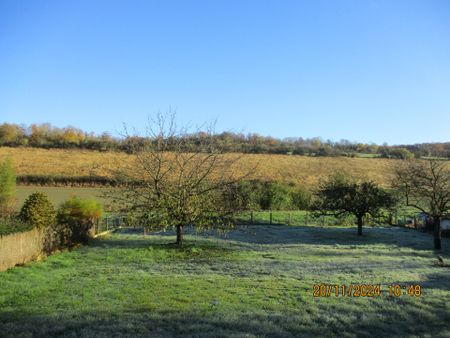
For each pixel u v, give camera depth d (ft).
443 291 35.70
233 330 25.02
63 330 24.64
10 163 117.80
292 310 29.89
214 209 68.54
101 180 163.12
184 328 25.16
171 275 43.91
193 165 69.41
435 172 81.71
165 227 67.26
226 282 39.65
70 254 58.85
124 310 29.35
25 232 49.78
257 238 84.28
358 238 87.71
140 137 73.97
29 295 33.63
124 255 58.54
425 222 104.27
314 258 57.93
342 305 31.09
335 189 95.71
